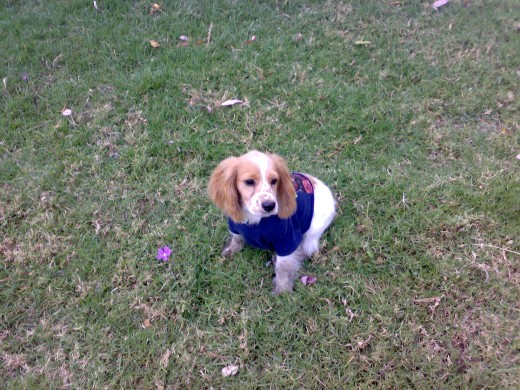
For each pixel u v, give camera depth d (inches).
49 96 52.6
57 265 38.4
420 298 36.9
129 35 60.4
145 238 40.1
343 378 32.6
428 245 40.4
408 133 50.3
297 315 36.1
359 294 36.9
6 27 61.2
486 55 59.9
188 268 38.3
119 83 54.1
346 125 50.4
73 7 64.8
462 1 68.2
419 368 33.2
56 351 33.8
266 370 33.1
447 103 53.7
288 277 37.7
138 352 33.8
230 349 34.1
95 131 49.2
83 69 56.6
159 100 52.6
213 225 41.8
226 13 64.2
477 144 49.3
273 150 47.8
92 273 38.1
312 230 38.0
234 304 36.6
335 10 65.5
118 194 43.9
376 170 47.0
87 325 35.1
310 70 56.7
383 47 60.4
